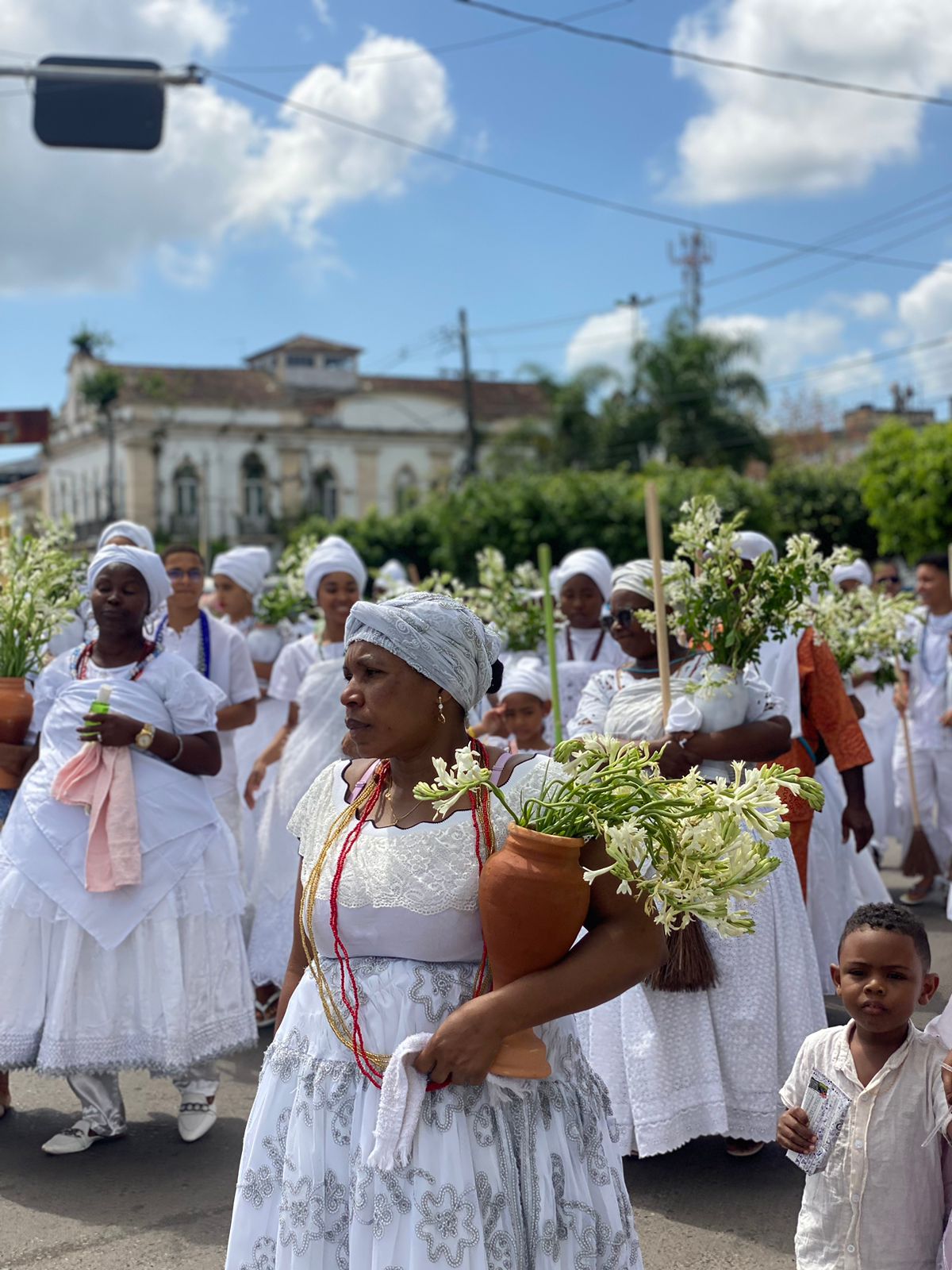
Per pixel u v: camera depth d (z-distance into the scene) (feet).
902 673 29.32
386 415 184.24
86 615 20.72
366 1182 8.25
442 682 8.71
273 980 21.25
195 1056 15.65
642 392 131.54
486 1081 8.38
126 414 176.04
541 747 21.15
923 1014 19.69
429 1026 8.52
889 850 35.35
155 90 29.53
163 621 18.83
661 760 15.14
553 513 105.09
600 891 8.46
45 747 16.11
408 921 8.63
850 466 118.21
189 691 16.19
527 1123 8.51
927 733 29.14
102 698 15.66
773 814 8.25
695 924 14.55
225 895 16.11
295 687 22.30
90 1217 14.43
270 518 180.24
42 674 17.30
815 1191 11.16
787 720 15.74
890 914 11.05
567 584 23.18
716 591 15.56
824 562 15.62
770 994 15.05
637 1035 14.85
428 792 8.09
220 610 27.66
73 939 15.34
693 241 163.53
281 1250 8.52
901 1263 10.81
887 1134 10.84
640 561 16.78
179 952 15.61
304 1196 8.50
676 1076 14.75
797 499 113.50
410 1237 8.08
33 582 18.29
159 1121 17.35
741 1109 14.93
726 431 128.16
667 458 128.57
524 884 8.09
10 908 15.43
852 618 24.17
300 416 180.55
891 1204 10.82
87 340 190.90
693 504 16.33
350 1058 8.65
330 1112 8.61
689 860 8.11
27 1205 14.73
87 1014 15.38
